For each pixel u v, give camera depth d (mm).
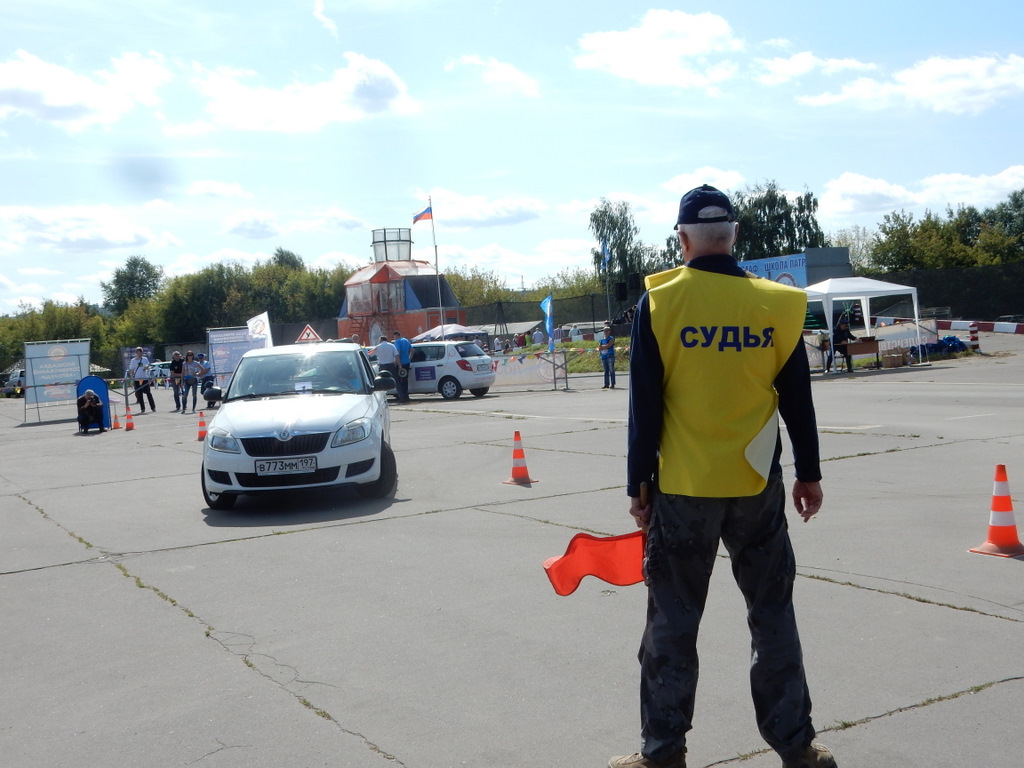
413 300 55719
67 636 5289
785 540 3066
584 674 4301
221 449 8969
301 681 4387
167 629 5328
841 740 3479
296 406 9414
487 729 3740
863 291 26219
